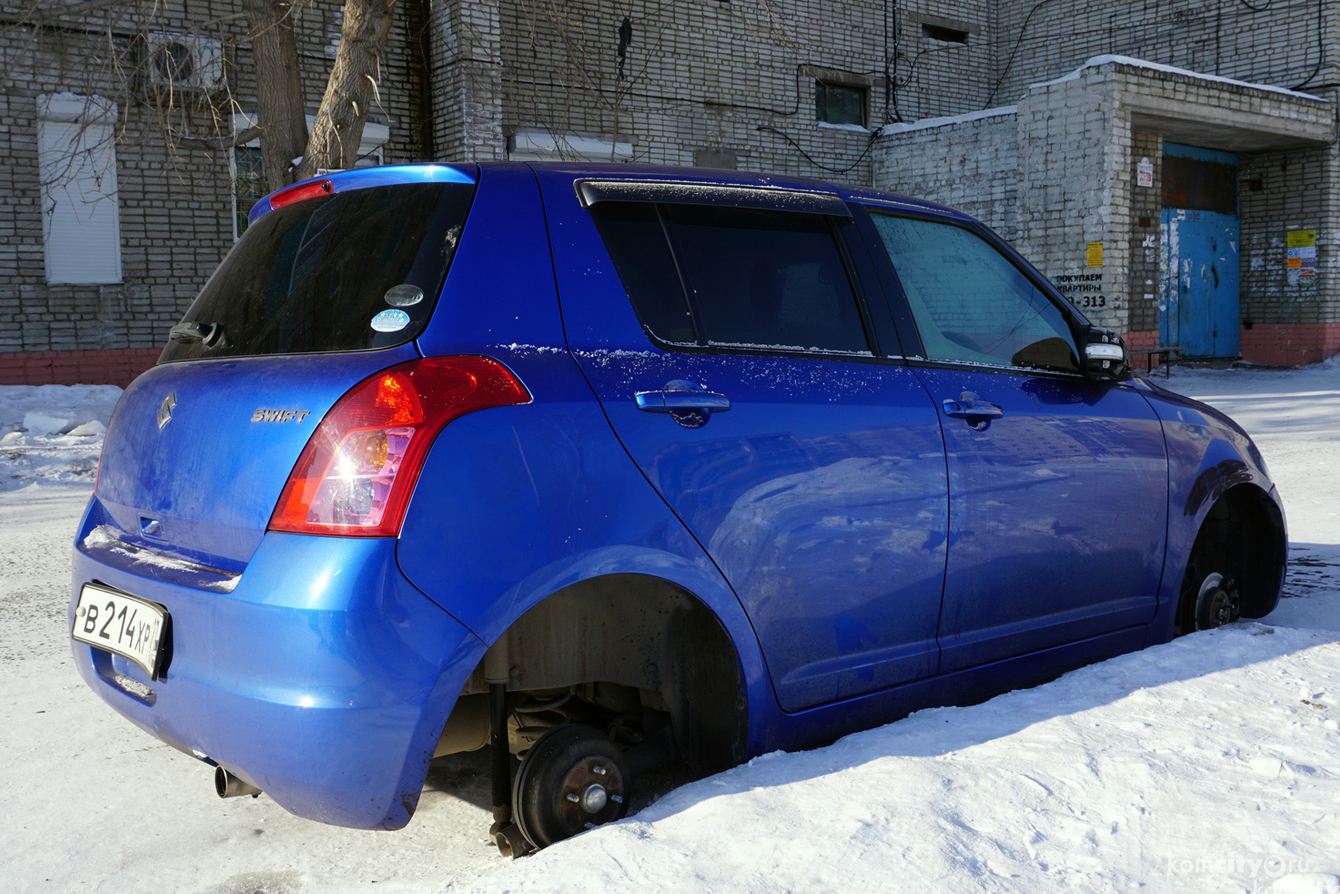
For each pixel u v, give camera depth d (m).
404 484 1.90
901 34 21.52
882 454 2.61
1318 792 2.19
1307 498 6.97
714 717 2.44
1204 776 2.28
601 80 17.42
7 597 4.98
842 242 2.81
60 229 13.30
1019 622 2.97
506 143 16.28
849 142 20.64
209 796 2.71
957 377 2.89
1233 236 21.59
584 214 2.38
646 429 2.22
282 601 1.87
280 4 10.09
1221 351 21.59
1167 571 3.39
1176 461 3.41
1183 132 18.98
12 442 10.23
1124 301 16.89
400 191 2.34
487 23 15.27
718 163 19.03
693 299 2.47
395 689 1.86
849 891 1.86
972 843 2.00
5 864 2.34
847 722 2.63
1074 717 2.62
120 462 2.47
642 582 2.38
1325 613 4.26
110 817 2.58
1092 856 1.98
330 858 2.35
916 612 2.71
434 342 2.06
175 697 2.07
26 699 3.49
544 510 2.04
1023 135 17.64
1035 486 2.95
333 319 2.17
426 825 2.50
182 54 13.56
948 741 2.49
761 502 2.38
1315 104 19.34
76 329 13.44
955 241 3.13
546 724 2.52
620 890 1.86
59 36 13.02
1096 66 16.53
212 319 2.47
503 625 1.98
